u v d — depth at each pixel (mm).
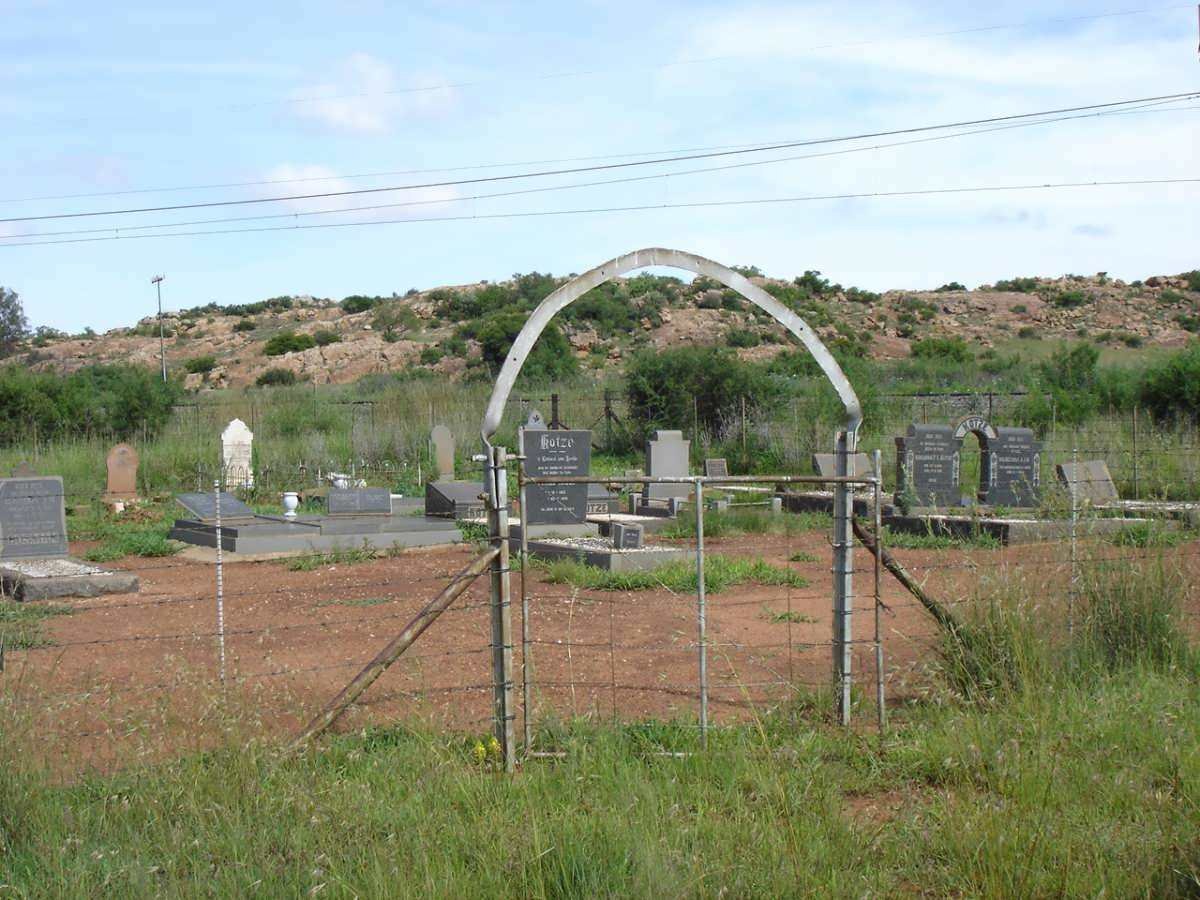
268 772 5379
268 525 16000
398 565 14539
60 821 4934
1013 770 5520
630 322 67000
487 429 6223
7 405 30219
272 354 68875
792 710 6930
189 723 6000
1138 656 7535
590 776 5664
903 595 10883
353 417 32000
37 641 9328
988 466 18547
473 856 4707
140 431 30812
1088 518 9164
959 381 46125
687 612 10742
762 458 27344
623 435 31438
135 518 19609
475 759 6094
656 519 17281
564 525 16562
